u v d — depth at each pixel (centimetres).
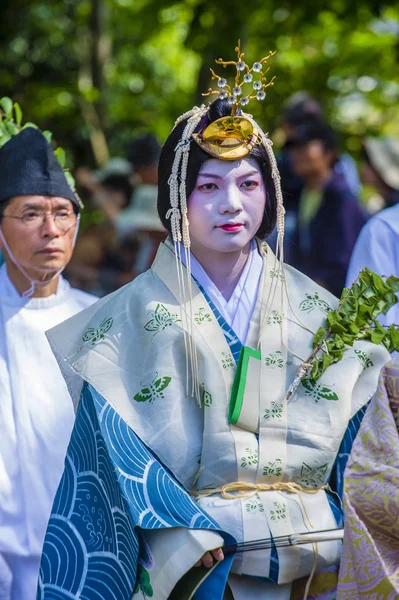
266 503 460
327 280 909
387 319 590
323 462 470
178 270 481
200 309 480
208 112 482
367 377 487
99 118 1517
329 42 1538
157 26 1384
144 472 459
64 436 618
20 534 604
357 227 914
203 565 451
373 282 500
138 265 998
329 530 462
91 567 472
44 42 1606
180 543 446
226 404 468
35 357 629
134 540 454
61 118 1528
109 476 471
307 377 477
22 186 620
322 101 1520
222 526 456
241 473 463
